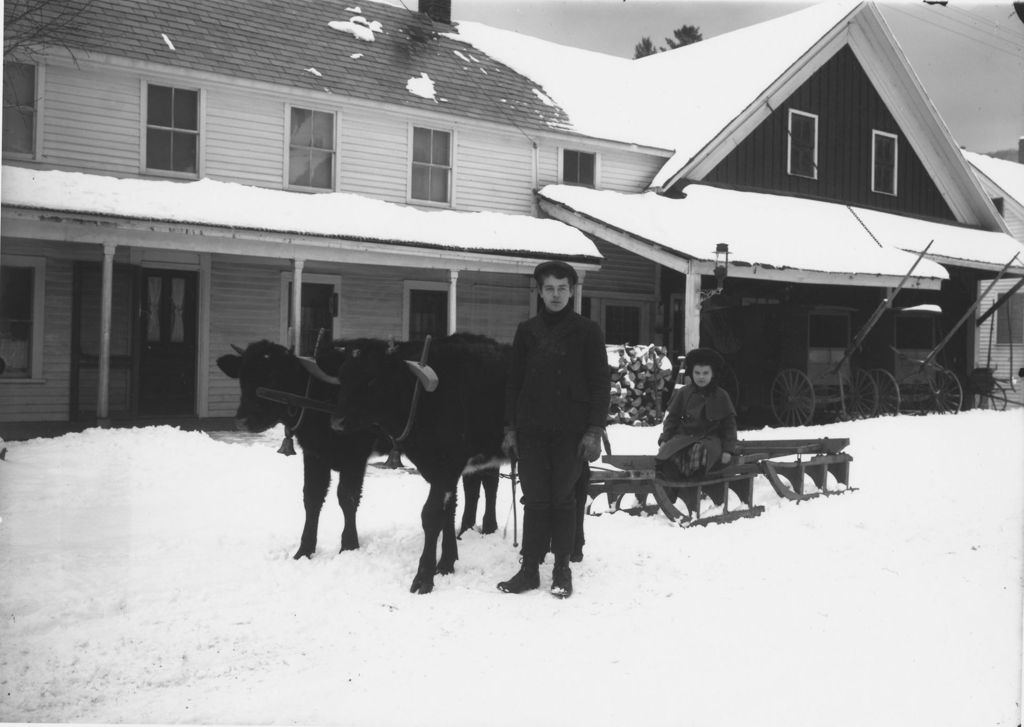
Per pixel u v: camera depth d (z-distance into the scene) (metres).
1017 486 9.37
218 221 12.97
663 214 17.86
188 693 3.87
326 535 6.83
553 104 19.69
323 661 4.25
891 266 18.06
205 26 15.76
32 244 13.66
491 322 18.45
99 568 5.71
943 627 4.77
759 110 20.62
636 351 15.49
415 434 5.53
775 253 16.64
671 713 3.70
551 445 5.48
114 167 14.12
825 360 18.34
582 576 5.71
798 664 4.25
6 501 7.77
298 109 16.00
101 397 12.30
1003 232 25.36
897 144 23.58
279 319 16.00
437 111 17.25
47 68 13.48
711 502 8.02
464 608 5.06
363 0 19.83
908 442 13.33
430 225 15.62
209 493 8.48
